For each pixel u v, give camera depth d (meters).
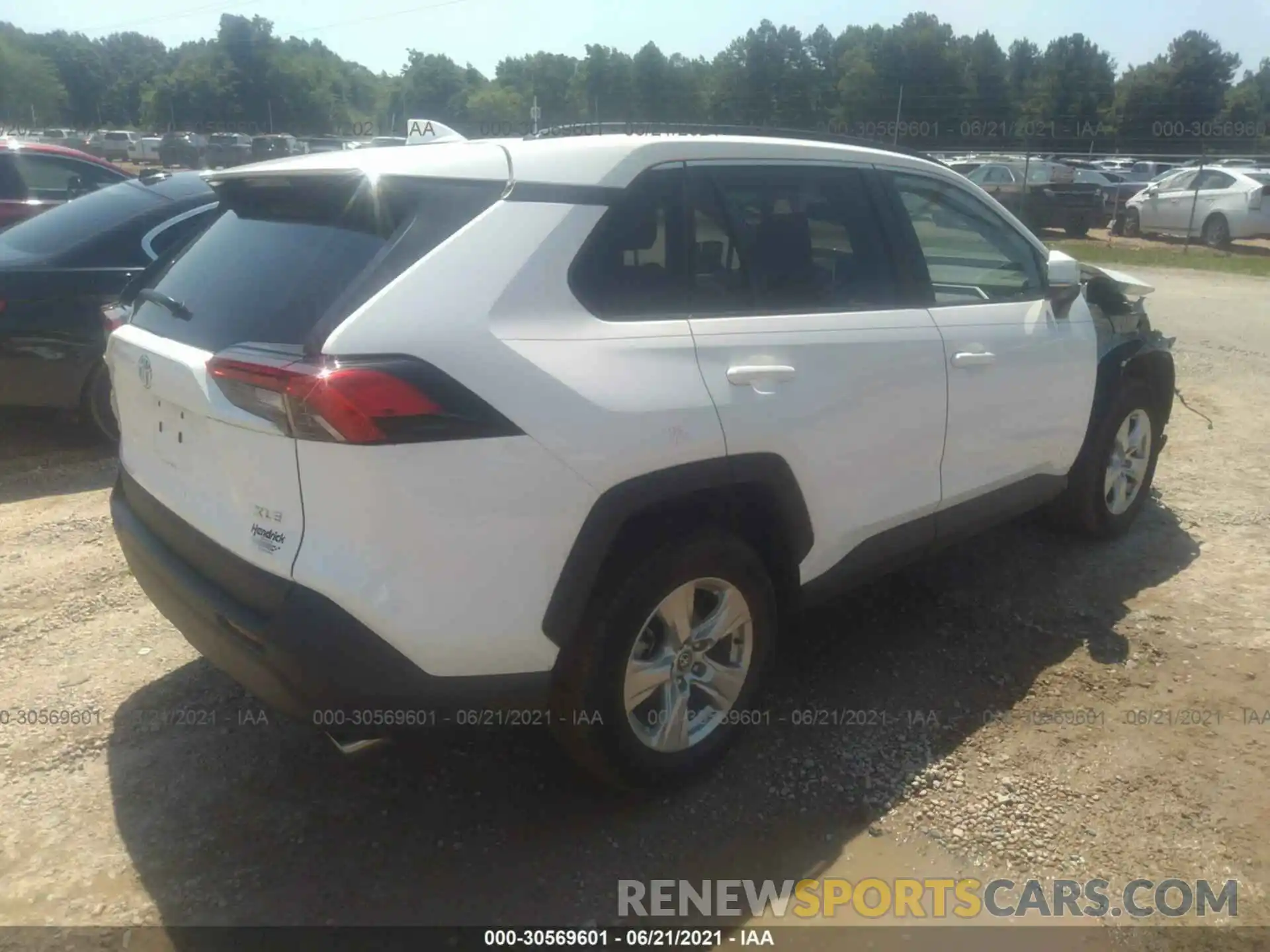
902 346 3.45
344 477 2.37
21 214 9.26
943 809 3.07
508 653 2.61
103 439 6.29
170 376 2.76
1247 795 3.12
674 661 3.00
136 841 2.90
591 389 2.64
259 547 2.54
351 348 2.39
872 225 3.54
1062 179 23.64
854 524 3.40
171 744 3.34
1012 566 4.71
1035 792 3.14
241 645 2.58
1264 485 5.82
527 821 3.01
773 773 3.23
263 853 2.87
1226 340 10.19
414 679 2.51
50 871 2.79
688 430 2.80
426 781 3.18
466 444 2.46
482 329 2.53
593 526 2.66
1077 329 4.35
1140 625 4.16
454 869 2.82
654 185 2.95
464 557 2.49
